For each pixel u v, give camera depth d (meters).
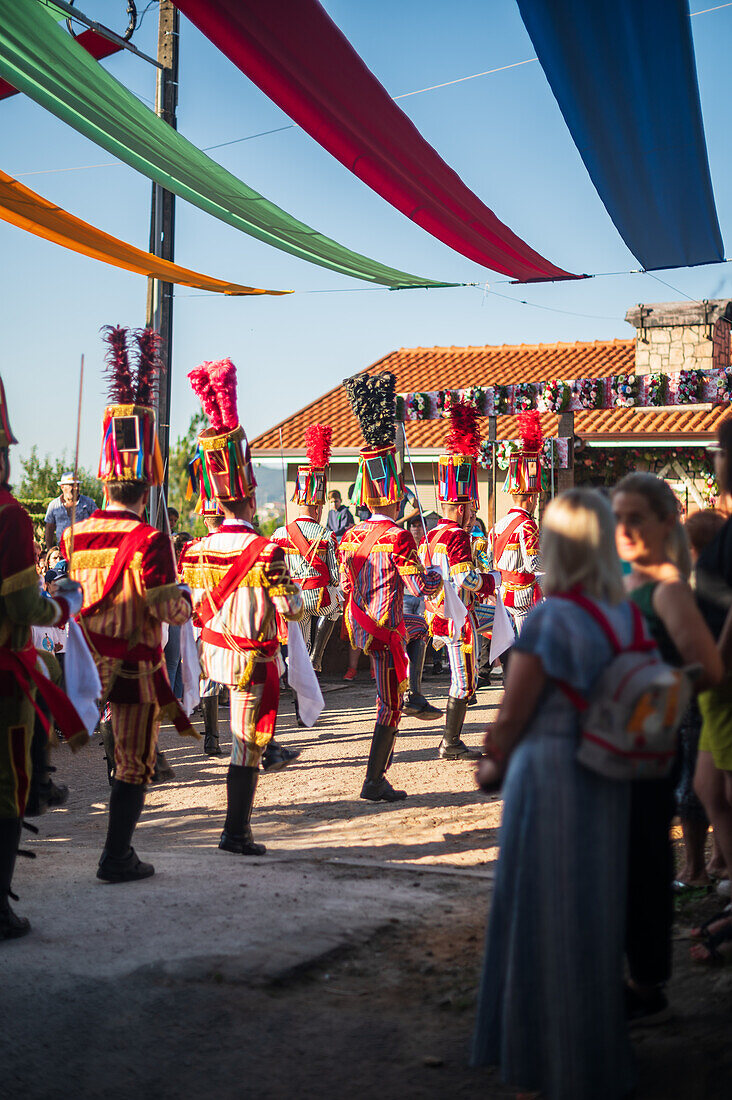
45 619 3.83
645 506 3.03
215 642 5.29
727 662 3.14
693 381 10.01
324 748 8.45
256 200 8.11
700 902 4.18
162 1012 3.20
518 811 2.54
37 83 6.99
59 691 3.96
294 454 20.94
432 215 8.27
